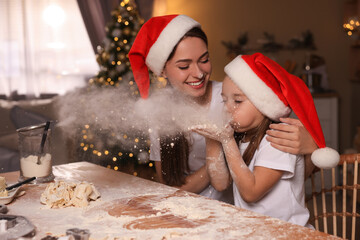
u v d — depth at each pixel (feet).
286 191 4.51
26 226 3.21
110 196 4.21
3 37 14.52
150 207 3.84
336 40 15.24
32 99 14.66
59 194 3.97
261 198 4.59
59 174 5.24
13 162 11.54
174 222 3.43
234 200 5.24
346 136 15.48
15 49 14.64
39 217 3.63
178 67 5.30
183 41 5.22
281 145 4.39
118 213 3.68
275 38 15.34
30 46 14.76
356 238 8.40
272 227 3.28
